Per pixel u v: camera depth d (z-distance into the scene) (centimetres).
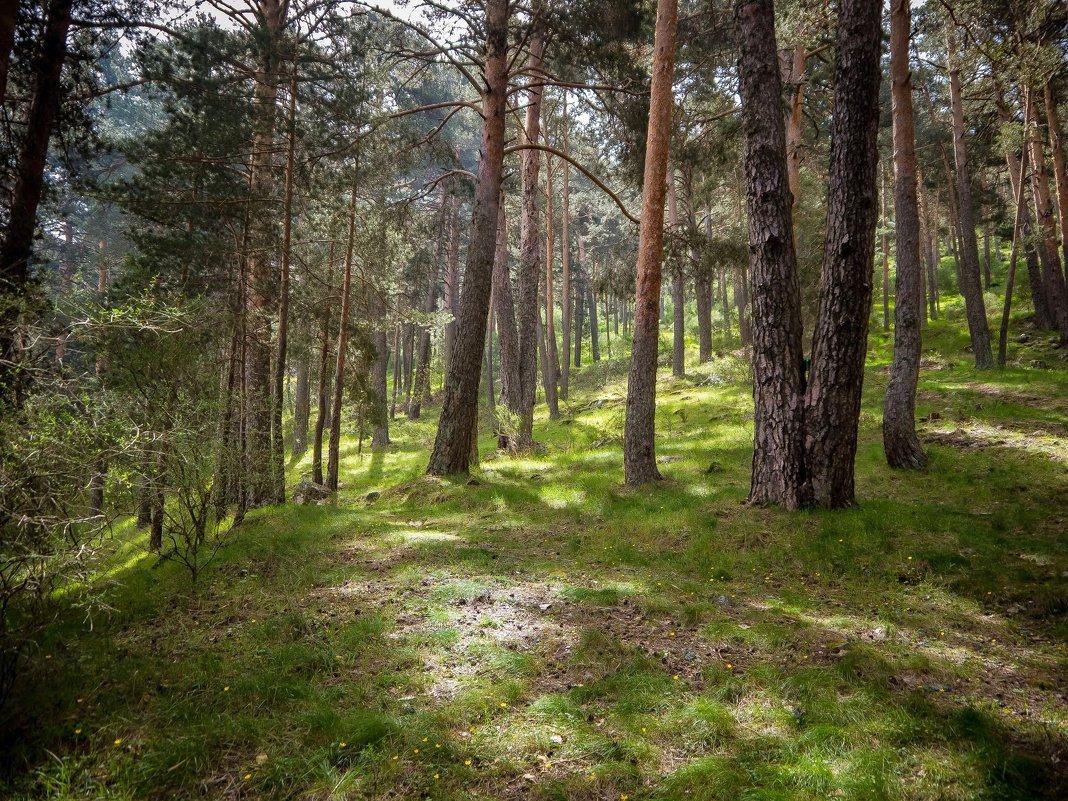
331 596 568
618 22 1230
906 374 1009
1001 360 1684
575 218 3434
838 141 743
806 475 772
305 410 2434
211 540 814
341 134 1284
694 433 1503
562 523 852
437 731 340
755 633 462
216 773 313
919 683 399
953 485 885
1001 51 1357
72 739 336
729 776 302
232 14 1218
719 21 1442
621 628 485
